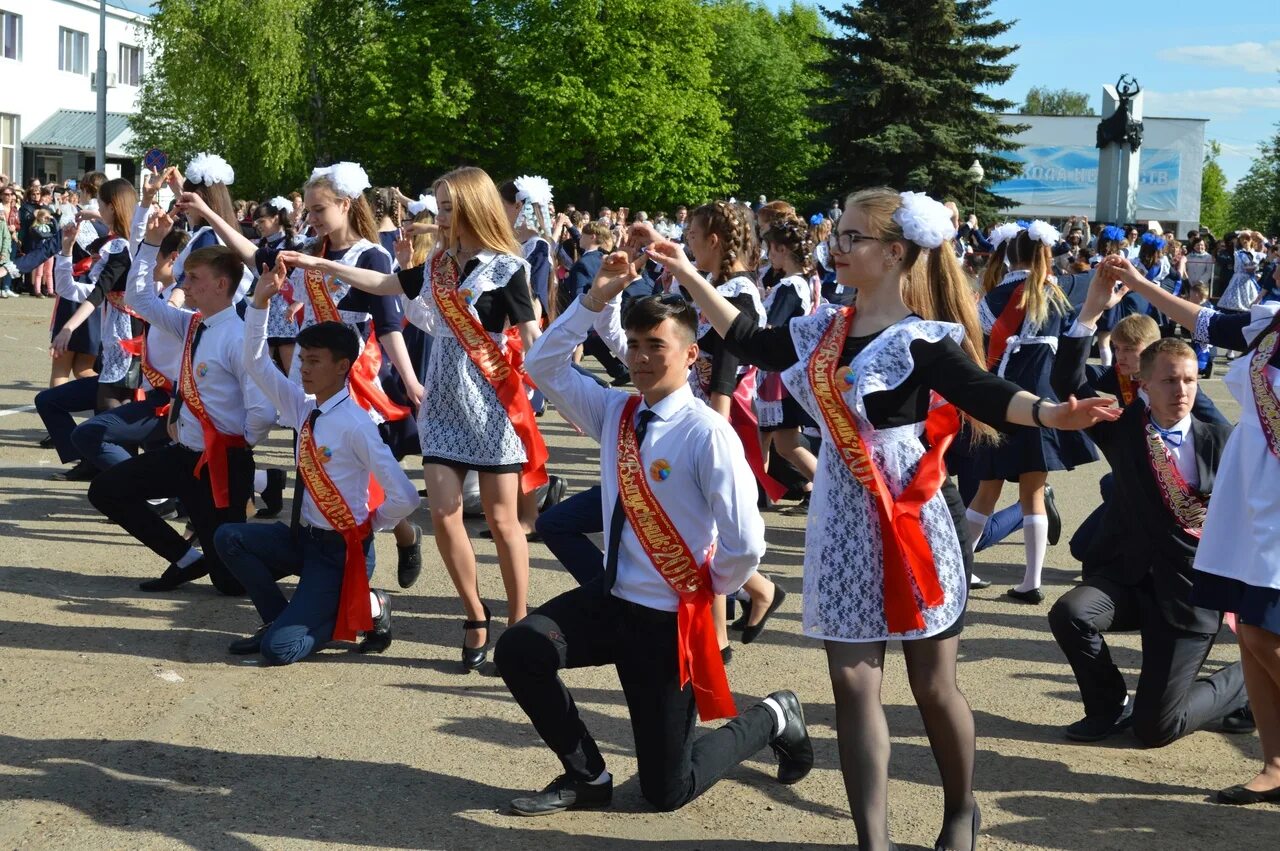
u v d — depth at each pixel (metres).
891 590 3.23
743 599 5.69
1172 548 4.38
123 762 4.10
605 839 3.71
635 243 3.70
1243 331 4.11
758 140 61.12
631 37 43.91
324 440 5.12
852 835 3.78
